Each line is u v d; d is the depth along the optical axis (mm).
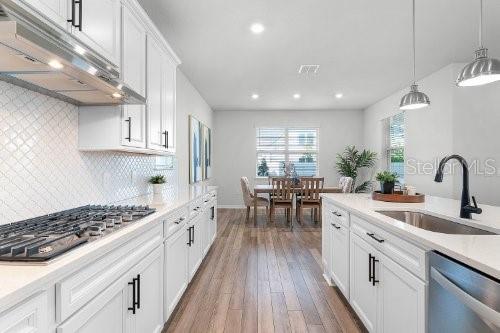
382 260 1683
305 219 5941
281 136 7492
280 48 3488
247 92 5609
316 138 7500
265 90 5461
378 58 3820
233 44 3365
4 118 1396
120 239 1272
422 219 2027
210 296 2555
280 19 2799
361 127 7379
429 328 1241
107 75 1476
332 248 2705
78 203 1941
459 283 1043
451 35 3150
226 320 2172
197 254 2982
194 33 3088
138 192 2893
